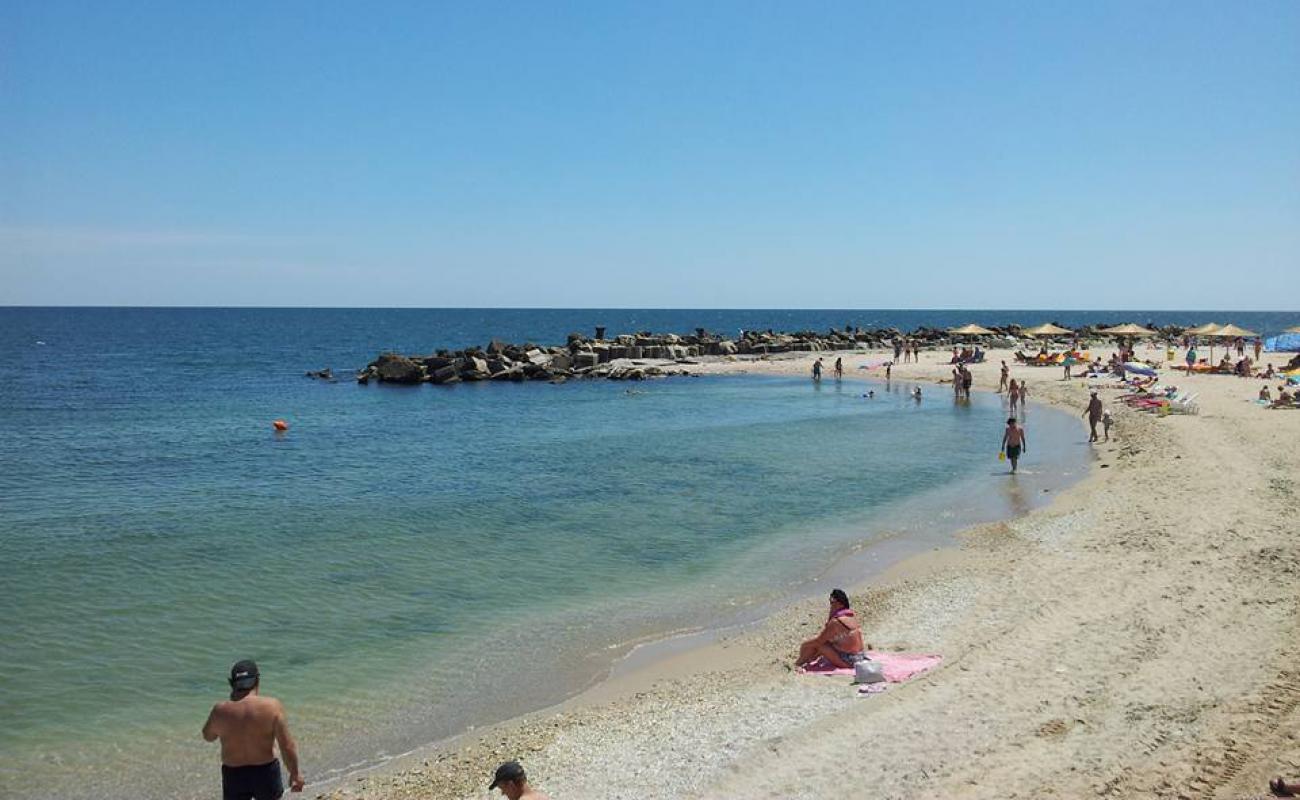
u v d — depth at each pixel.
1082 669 11.51
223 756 7.68
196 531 21.84
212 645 14.41
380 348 117.31
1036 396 49.56
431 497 25.95
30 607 16.19
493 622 15.48
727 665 13.28
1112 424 36.62
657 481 28.31
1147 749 9.15
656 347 78.38
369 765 10.48
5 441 37.50
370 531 21.86
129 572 18.39
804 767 9.44
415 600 16.67
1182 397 39.16
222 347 116.25
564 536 21.34
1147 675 11.12
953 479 27.98
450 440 37.81
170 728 11.59
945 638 13.51
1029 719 10.12
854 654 12.75
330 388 62.62
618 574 18.27
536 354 73.19
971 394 53.12
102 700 12.39
